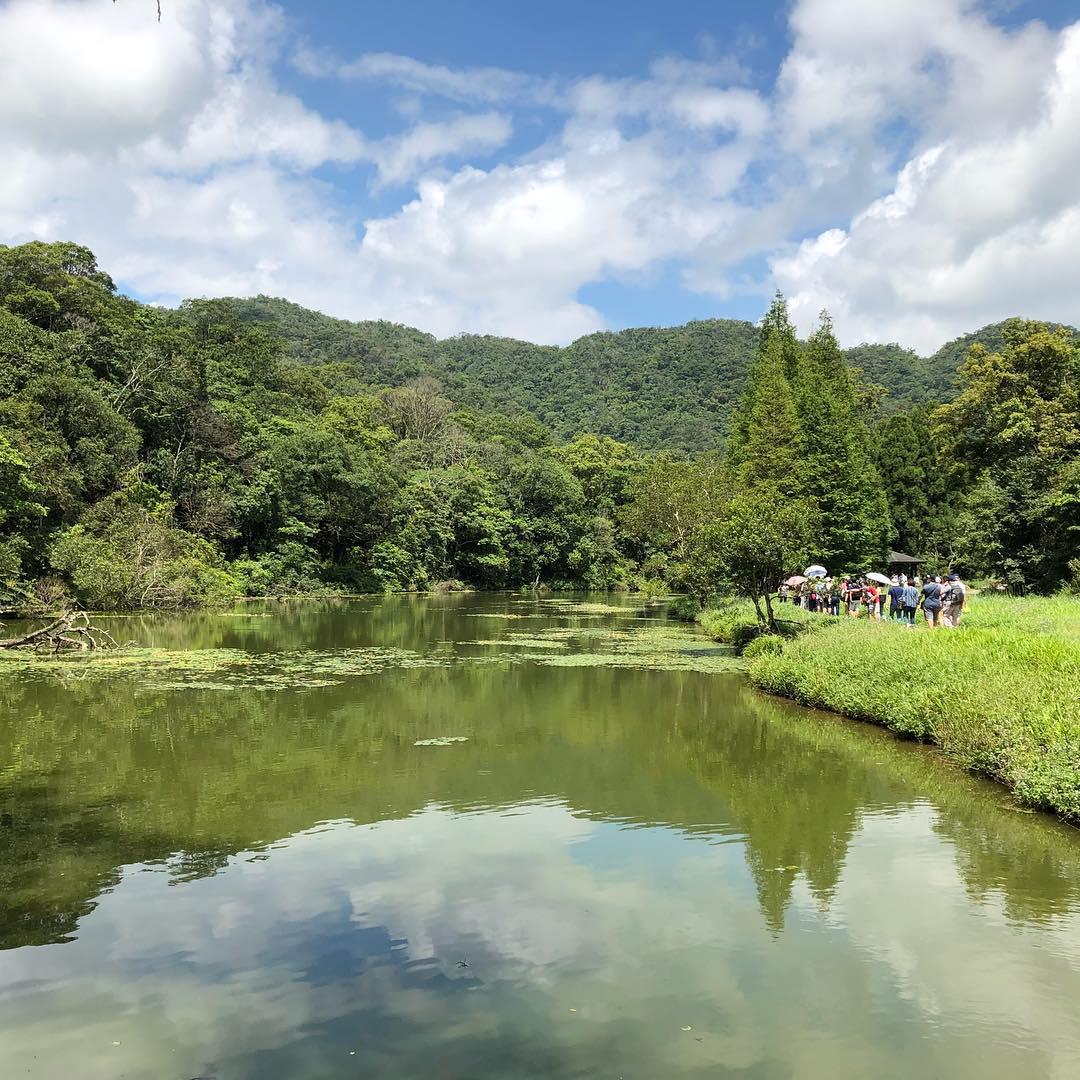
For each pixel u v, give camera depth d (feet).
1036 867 23.43
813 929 19.34
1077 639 43.75
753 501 73.82
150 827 26.09
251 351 216.13
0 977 16.80
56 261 147.33
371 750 36.32
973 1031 15.20
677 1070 13.82
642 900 20.88
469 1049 14.34
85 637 75.77
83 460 113.19
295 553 157.99
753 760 35.55
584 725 42.37
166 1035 14.75
